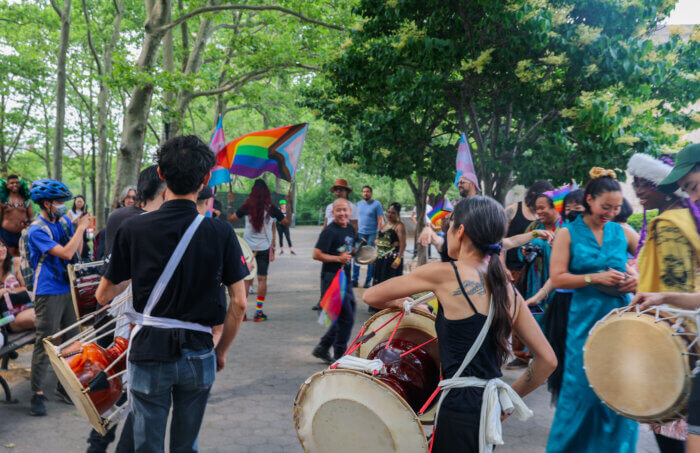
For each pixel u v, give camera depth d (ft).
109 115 91.20
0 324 14.15
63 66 47.65
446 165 30.76
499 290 6.78
